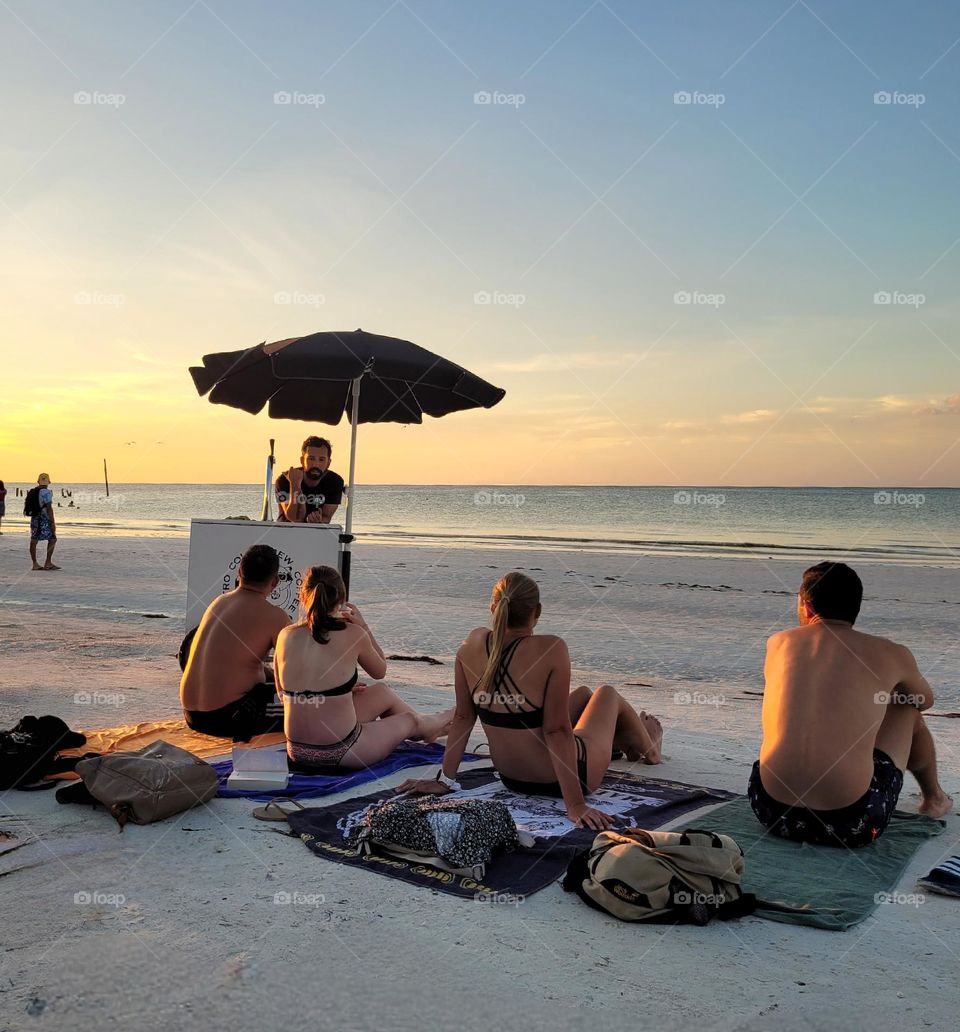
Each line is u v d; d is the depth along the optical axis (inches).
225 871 141.1
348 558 285.9
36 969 108.6
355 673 197.9
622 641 436.1
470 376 283.1
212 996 103.2
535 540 1408.7
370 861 145.7
